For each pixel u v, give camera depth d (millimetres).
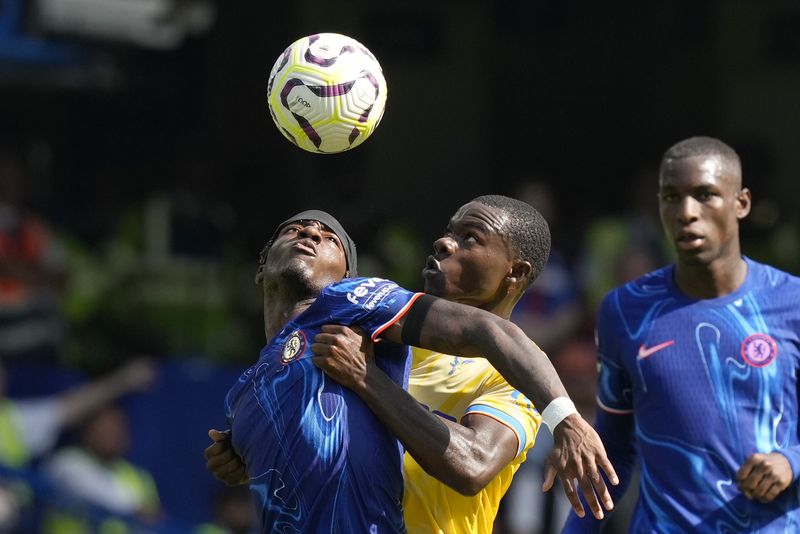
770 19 48094
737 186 18781
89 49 36438
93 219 42312
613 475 13164
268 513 14539
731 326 18484
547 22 48625
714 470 18250
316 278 15172
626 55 48281
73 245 38500
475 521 16031
